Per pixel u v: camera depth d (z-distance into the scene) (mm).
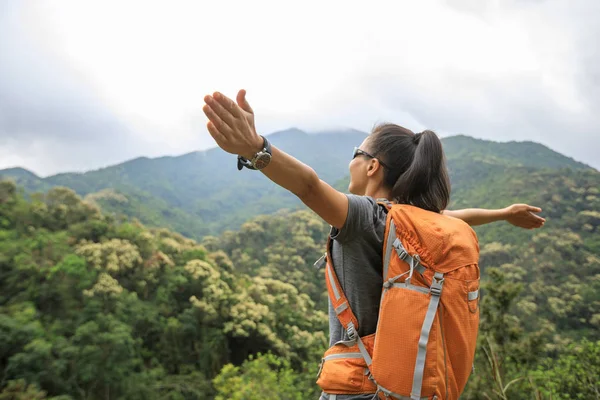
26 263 26391
